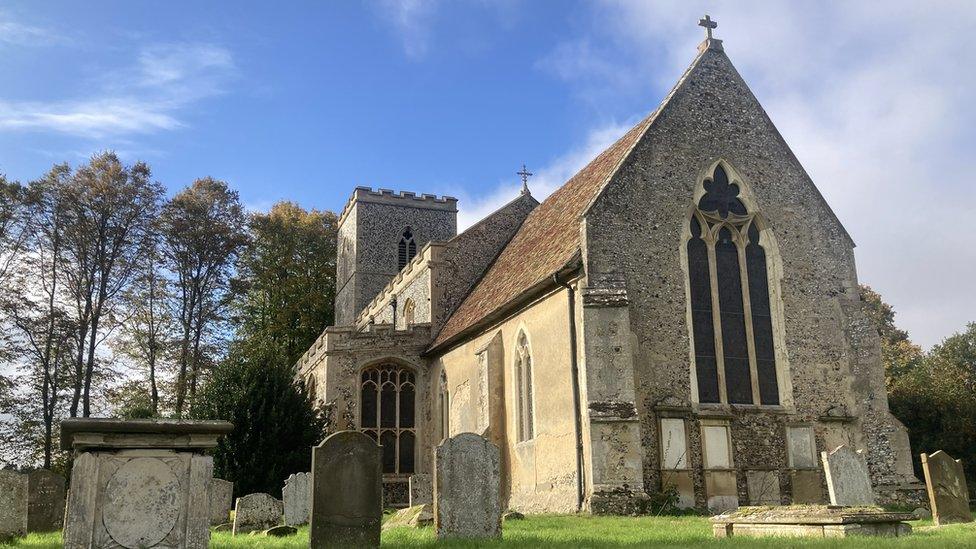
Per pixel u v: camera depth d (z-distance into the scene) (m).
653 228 21.50
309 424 27.67
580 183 28.17
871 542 10.47
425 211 52.22
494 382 24.86
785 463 20.80
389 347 30.97
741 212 22.70
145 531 9.86
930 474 14.84
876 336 22.42
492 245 33.88
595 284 20.38
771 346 21.86
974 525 13.52
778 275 22.31
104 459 9.84
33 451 37.25
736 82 23.84
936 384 32.28
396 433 30.52
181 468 10.17
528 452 22.62
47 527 18.86
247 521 17.78
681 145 22.59
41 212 37.91
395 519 17.22
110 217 39.38
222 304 43.53
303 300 55.44
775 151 23.45
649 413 20.09
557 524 15.59
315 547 11.27
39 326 36.81
